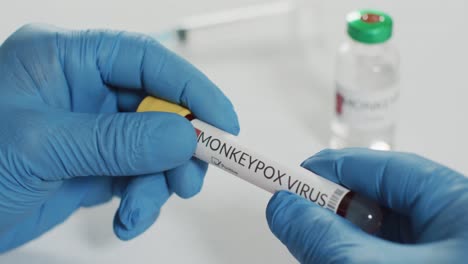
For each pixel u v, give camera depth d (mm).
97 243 387
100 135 339
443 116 437
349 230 311
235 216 395
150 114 343
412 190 320
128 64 361
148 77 359
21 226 376
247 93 454
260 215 395
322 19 494
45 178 348
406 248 298
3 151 340
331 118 438
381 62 457
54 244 387
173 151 337
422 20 493
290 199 324
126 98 381
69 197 381
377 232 331
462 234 296
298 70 466
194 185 365
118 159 341
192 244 385
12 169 342
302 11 490
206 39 481
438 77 457
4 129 343
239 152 334
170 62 358
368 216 319
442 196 314
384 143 427
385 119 424
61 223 394
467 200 308
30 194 352
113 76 366
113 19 500
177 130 336
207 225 392
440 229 305
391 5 505
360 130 426
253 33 485
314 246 311
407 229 334
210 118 349
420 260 291
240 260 378
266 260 377
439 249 293
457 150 419
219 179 411
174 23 492
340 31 486
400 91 451
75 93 370
